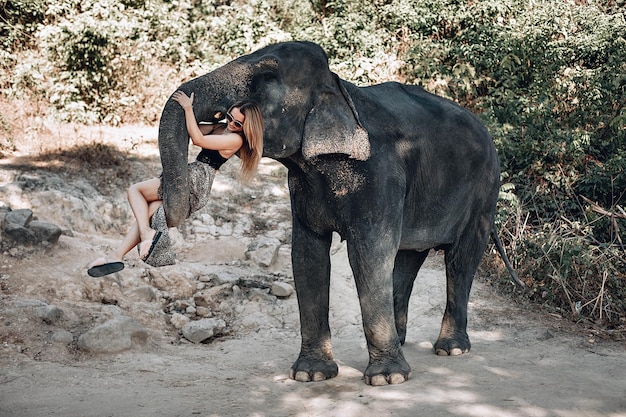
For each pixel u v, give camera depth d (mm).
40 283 7633
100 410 5105
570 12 13453
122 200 10125
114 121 12711
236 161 11742
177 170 4730
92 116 12531
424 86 13055
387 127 5848
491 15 14422
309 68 5352
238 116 4949
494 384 5609
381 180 5605
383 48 14875
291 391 5559
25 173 10047
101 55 12867
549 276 8312
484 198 6828
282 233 10117
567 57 12594
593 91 11148
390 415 4941
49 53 12922
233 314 8023
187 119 4750
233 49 14836
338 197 5598
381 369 5645
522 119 11062
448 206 6465
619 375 5996
